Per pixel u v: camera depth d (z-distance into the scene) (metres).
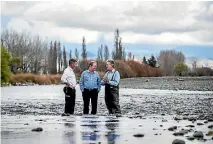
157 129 13.39
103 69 103.19
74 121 16.64
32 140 10.92
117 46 163.38
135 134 11.61
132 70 131.62
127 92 50.31
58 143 10.34
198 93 45.97
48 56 169.25
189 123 15.40
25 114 20.95
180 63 142.88
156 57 162.38
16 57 148.00
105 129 13.52
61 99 37.50
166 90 56.28
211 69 123.44
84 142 10.46
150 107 25.75
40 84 114.56
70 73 20.77
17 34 157.12
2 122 16.23
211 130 12.72
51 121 16.66
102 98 38.31
